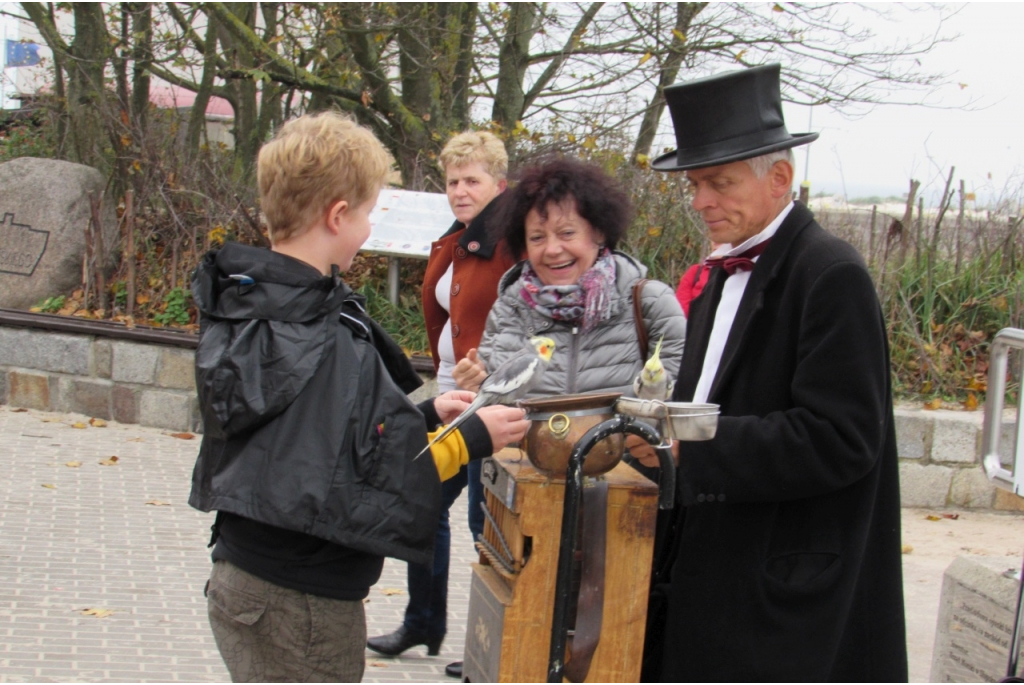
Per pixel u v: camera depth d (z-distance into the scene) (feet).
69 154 33.53
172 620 14.46
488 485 8.43
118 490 20.79
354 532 6.83
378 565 7.49
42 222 29.94
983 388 24.52
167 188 29.27
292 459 6.74
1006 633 10.71
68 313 29.01
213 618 7.29
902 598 7.68
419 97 32.76
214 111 59.26
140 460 23.24
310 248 7.23
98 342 26.66
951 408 23.97
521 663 7.47
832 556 7.38
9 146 37.73
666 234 27.55
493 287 13.14
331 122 7.37
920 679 13.92
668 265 27.25
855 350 7.06
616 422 7.00
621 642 7.55
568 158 10.09
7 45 43.86
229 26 31.30
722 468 7.09
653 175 28.09
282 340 6.81
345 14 30.55
